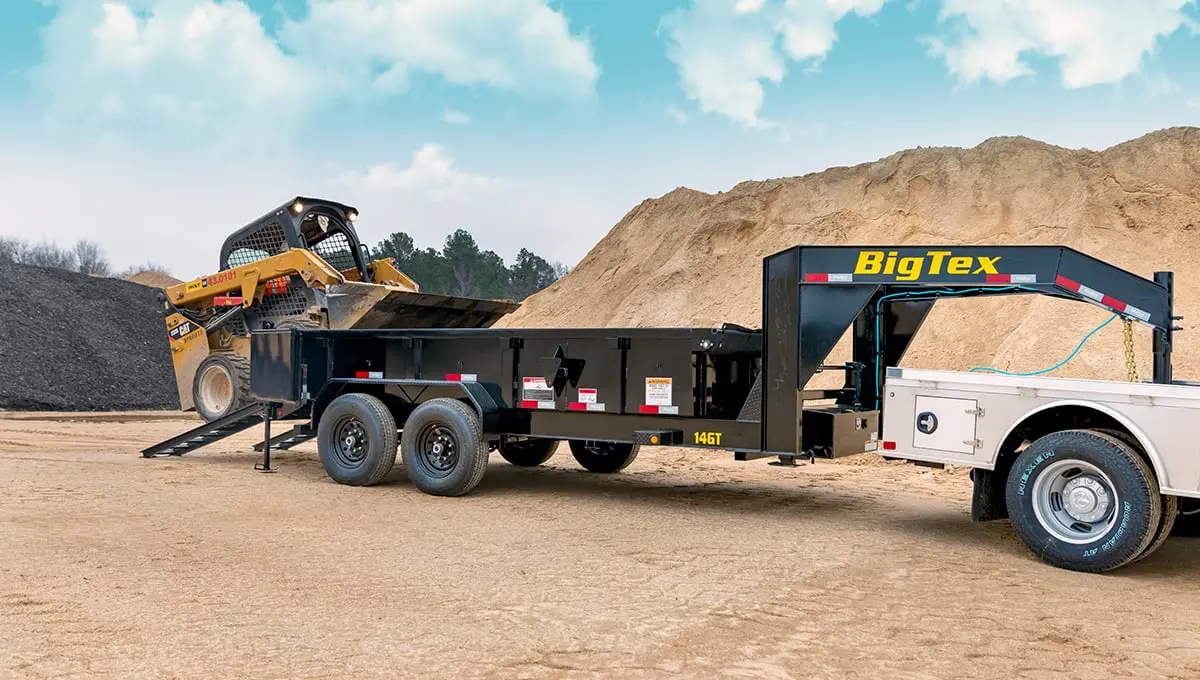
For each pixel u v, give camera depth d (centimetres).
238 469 1042
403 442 903
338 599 502
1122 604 521
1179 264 1730
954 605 512
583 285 2873
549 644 432
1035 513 621
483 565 591
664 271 2533
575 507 830
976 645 440
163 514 741
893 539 700
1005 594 538
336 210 1559
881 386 859
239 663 396
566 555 626
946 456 678
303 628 448
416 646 425
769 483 1022
